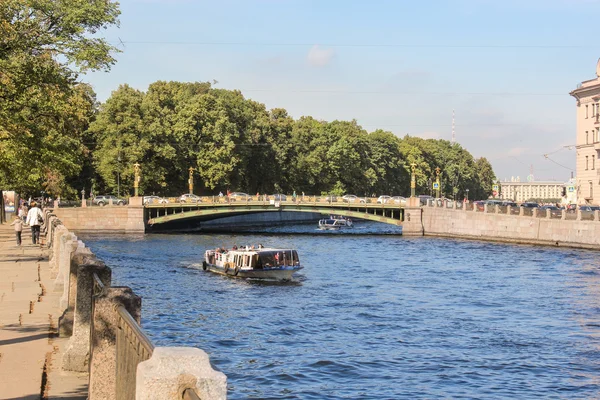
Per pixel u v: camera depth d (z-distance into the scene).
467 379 25.92
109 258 68.81
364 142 170.25
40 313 21.22
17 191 98.38
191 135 120.12
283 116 154.12
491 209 94.56
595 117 116.12
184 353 5.90
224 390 5.77
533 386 25.17
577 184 121.31
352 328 34.97
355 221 155.50
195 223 121.12
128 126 112.69
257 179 139.25
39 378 13.58
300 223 152.00
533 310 40.09
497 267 61.84
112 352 10.99
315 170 146.50
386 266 63.22
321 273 58.44
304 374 26.27
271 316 38.38
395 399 23.38
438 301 43.44
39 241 55.34
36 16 34.53
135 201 105.62
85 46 34.75
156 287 49.97
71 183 117.50
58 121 39.19
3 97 33.28
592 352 30.03
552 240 83.25
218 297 45.69
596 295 45.59
